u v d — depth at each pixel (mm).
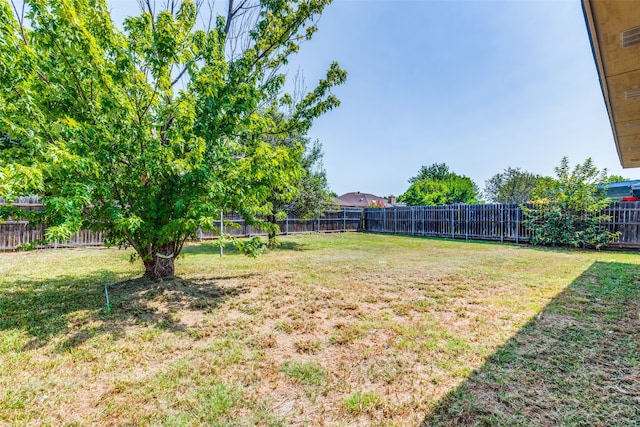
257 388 2111
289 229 16047
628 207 9297
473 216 13312
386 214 17609
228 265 6738
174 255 5117
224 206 4617
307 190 11992
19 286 4766
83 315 3504
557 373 2248
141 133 3891
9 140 3471
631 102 4734
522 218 11672
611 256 7988
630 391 2016
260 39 5891
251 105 4555
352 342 2830
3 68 2916
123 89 3926
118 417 1797
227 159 4379
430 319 3395
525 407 1872
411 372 2303
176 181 4188
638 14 2873
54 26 3189
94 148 3633
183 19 4352
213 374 2287
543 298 4098
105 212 3838
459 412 1835
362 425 1744
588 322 3217
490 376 2227
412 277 5512
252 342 2846
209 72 4434
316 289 4707
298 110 7676
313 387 2121
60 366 2387
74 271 5973
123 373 2295
